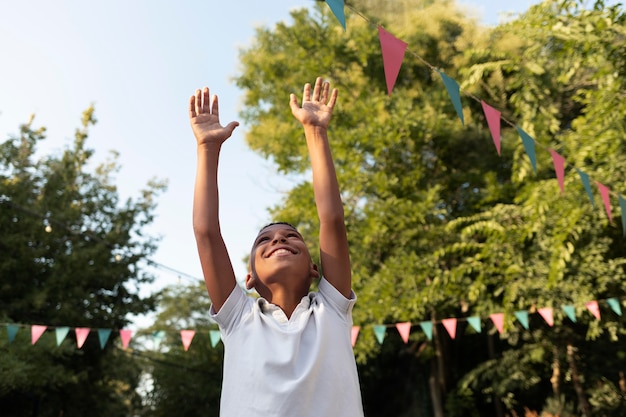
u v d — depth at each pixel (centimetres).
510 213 1009
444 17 1344
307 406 189
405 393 1620
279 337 201
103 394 1509
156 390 2033
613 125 839
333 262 218
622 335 1220
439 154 1300
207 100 236
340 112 1344
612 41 795
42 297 1303
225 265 214
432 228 1177
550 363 1270
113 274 1455
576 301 971
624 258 1023
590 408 1249
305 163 1394
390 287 1080
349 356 207
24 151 1521
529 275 995
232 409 194
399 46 289
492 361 1277
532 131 901
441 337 1465
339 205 222
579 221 921
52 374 1155
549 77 1150
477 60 1250
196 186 221
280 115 1509
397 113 1231
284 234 226
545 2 839
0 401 1347
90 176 1608
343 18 257
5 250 1350
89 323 1405
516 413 1459
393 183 1188
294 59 1452
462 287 1099
